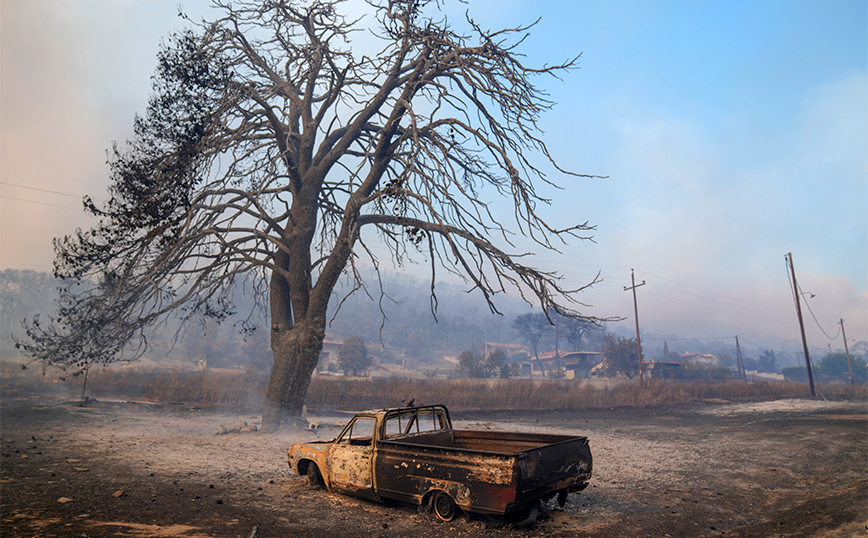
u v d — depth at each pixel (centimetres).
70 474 977
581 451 789
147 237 1680
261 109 2033
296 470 954
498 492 659
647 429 2139
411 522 721
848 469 1209
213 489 899
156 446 1390
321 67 2141
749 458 1371
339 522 712
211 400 2772
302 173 2067
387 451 792
